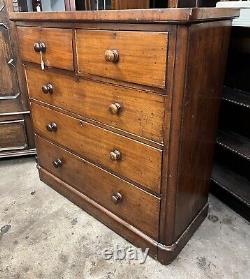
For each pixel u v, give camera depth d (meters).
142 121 1.14
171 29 0.92
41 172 1.94
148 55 1.00
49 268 1.35
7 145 2.14
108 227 1.57
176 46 0.93
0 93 1.98
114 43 1.10
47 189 1.90
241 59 1.61
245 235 1.52
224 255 1.40
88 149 1.47
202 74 1.10
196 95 1.10
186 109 1.05
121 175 1.35
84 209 1.69
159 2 1.77
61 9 2.23
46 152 1.81
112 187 1.44
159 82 1.01
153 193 1.24
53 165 1.80
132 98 1.13
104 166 1.43
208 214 1.67
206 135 1.31
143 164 1.22
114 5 1.72
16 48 1.88
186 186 1.27
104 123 1.31
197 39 0.98
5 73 1.93
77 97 1.39
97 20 1.09
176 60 0.95
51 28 1.33
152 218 1.30
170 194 1.18
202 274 1.30
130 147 1.24
